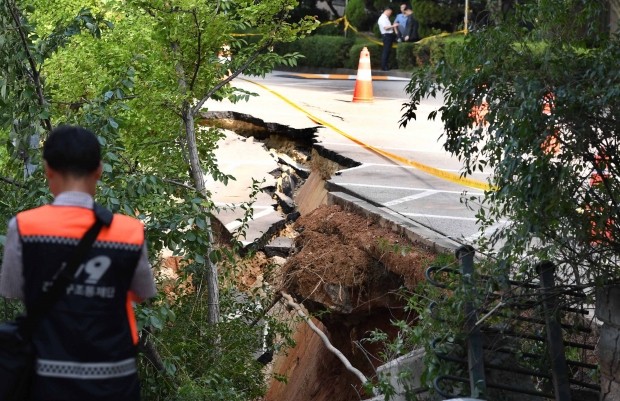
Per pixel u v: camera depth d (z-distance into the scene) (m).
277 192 14.82
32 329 3.28
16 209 6.48
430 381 5.57
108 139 6.96
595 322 6.29
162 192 7.48
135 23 9.37
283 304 10.61
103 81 9.19
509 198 5.34
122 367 3.36
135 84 9.30
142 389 7.14
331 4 42.12
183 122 9.68
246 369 8.77
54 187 3.50
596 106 4.71
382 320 9.80
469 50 5.16
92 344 3.29
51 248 3.32
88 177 3.48
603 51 4.77
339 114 19.36
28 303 3.29
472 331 5.43
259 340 9.23
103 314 3.33
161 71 9.38
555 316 5.46
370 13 40.38
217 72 9.68
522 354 5.60
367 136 16.42
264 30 9.67
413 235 9.25
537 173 4.89
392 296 9.47
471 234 9.35
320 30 41.19
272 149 17.23
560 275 5.80
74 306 3.30
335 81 28.73
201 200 7.47
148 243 7.19
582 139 4.75
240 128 18.50
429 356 5.62
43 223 3.34
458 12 31.73
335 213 10.96
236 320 8.74
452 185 12.45
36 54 6.84
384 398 6.14
